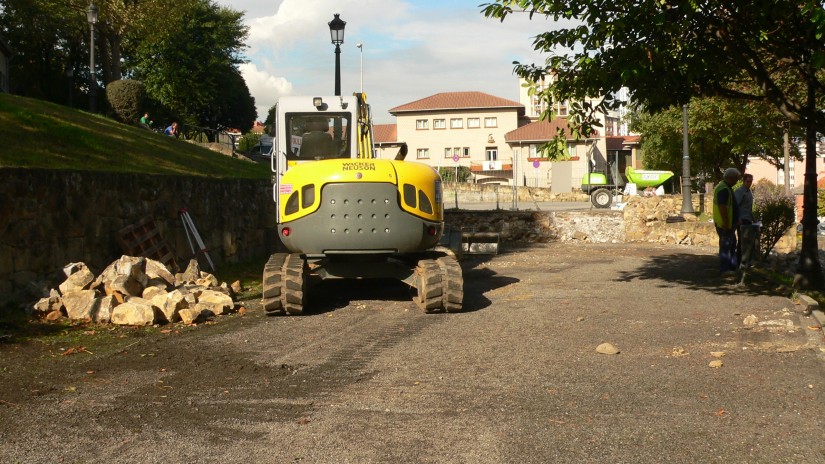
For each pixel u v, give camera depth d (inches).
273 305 409.1
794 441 201.9
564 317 398.3
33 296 401.1
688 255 779.4
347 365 294.5
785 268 748.6
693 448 197.3
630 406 234.8
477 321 391.9
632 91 461.1
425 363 296.7
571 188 2068.2
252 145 2007.9
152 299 394.6
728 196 576.1
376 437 207.6
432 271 418.6
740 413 226.5
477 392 252.7
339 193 426.0
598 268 655.8
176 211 573.9
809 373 271.1
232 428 216.2
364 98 535.5
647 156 1985.7
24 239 411.5
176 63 2502.5
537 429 213.5
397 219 428.5
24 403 241.9
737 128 1462.8
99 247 483.2
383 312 427.2
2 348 324.2
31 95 2025.1
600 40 420.8
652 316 397.7
